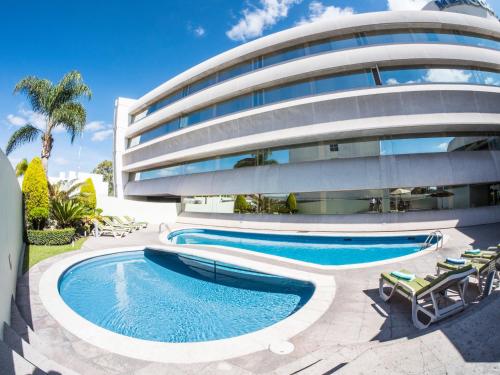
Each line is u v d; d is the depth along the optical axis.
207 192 24.84
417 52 17.92
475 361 2.27
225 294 8.75
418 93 17.28
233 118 21.98
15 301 6.59
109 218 20.80
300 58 19.97
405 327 5.36
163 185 29.95
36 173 13.92
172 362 4.29
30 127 17.55
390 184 17.64
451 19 19.20
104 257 12.05
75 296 8.54
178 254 13.21
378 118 17.36
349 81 18.70
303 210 19.88
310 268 9.41
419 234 15.70
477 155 18.58
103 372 4.02
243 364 4.24
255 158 22.52
